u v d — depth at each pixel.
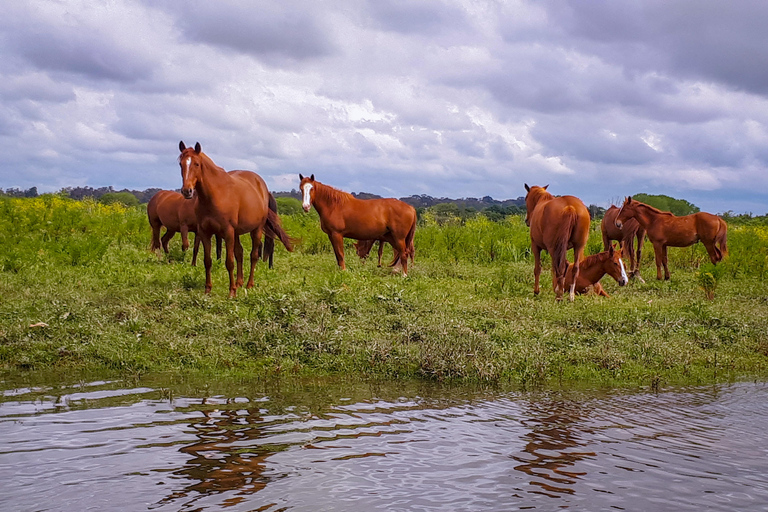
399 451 4.25
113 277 11.08
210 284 10.16
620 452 4.33
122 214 22.33
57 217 16.98
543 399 5.86
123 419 4.83
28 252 12.58
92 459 3.95
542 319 9.33
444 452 4.25
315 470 3.86
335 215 13.65
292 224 19.17
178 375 6.43
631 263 16.19
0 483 3.54
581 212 11.07
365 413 5.19
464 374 6.62
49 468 3.78
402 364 6.91
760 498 3.56
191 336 7.62
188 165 9.35
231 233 10.04
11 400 5.32
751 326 9.37
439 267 15.20
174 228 14.60
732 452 4.37
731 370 7.37
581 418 5.20
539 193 13.12
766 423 5.12
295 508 3.29
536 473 3.89
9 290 9.62
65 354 6.88
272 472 3.81
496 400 5.77
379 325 8.32
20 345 6.95
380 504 3.38
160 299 9.12
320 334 7.43
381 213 13.84
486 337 7.69
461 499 3.47
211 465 3.90
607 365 7.20
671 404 5.73
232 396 5.64
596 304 10.60
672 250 19.25
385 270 14.38
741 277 15.66
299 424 4.82
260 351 7.23
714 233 15.09
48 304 8.42
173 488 3.53
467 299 10.55
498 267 16.11
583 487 3.68
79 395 5.54
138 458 3.99
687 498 3.54
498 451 4.30
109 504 3.29
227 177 10.01
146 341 7.30
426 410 5.35
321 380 6.40
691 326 9.19
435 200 106.62
